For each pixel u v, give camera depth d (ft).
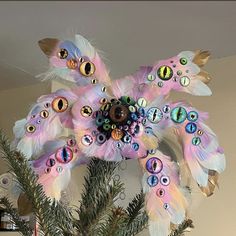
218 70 3.64
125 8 2.69
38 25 2.91
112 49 3.31
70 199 2.23
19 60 3.52
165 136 2.32
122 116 1.94
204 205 3.48
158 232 1.93
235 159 3.44
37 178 1.82
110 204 1.71
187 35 3.11
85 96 1.97
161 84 2.06
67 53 2.02
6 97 4.08
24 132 1.94
